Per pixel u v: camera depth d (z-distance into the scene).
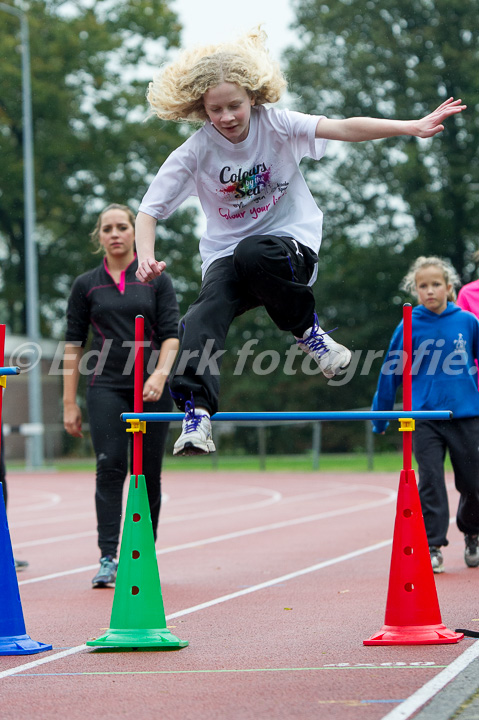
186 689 8.93
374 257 88.81
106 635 10.80
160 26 89.25
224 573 17.30
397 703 8.07
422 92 84.31
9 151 86.94
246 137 9.88
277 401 89.69
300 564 18.23
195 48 10.02
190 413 9.27
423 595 10.50
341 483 43.88
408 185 85.06
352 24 89.56
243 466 61.88
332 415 10.12
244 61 9.63
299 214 10.09
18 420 80.00
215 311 9.55
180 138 89.25
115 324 15.86
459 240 87.50
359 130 9.66
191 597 14.58
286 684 8.93
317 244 10.03
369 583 15.48
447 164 84.56
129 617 10.84
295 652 10.36
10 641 10.83
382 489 39.22
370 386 89.00
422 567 10.52
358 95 88.44
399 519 10.61
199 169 10.04
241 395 89.75
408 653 9.95
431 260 16.58
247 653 10.42
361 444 88.06
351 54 88.00
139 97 88.44
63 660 10.40
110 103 88.38
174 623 12.43
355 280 89.75
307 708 8.06
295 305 9.66
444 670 9.07
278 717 7.83
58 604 14.30
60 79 86.62
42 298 94.00
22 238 92.12
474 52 84.19
